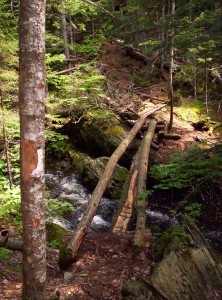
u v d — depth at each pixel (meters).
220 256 6.72
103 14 11.52
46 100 10.70
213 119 14.38
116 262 5.53
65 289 4.84
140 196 6.96
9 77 7.63
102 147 12.17
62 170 12.10
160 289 4.18
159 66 18.62
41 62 3.38
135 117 13.19
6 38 8.08
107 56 19.22
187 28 8.00
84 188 11.14
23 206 3.61
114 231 7.44
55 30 16.39
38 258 3.71
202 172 6.53
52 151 12.97
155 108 14.24
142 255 5.63
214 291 4.50
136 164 10.24
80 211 9.63
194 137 12.38
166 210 9.56
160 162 10.75
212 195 9.37
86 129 12.63
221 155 6.73
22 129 3.48
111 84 14.99
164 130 12.62
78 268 5.46
